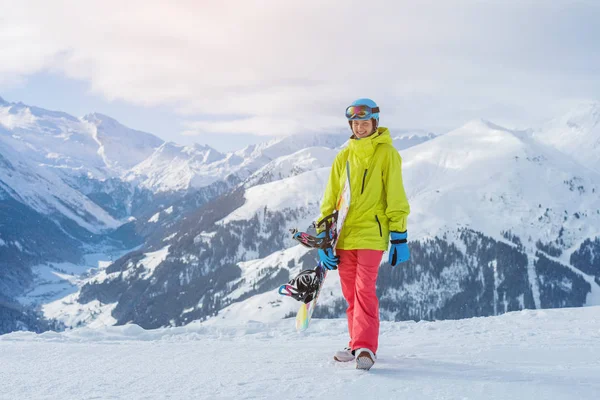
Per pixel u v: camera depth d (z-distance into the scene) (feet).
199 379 8.88
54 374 9.90
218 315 449.48
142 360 11.74
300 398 7.23
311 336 20.01
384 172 10.41
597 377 8.29
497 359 10.55
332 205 11.23
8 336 20.29
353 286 10.73
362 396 7.27
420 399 7.07
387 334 19.47
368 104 10.29
